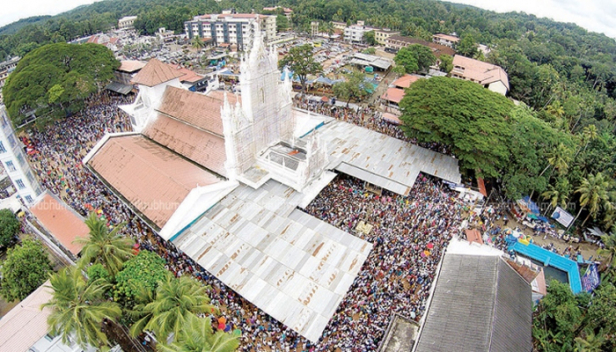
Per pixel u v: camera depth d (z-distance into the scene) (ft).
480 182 203.41
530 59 488.85
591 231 181.47
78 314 99.09
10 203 178.81
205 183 160.97
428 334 102.22
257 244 137.28
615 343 110.63
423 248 149.07
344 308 125.70
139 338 119.96
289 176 164.35
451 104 202.69
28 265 124.36
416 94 217.77
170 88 200.85
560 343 120.67
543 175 195.62
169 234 138.92
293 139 182.19
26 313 105.50
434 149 232.73
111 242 122.93
